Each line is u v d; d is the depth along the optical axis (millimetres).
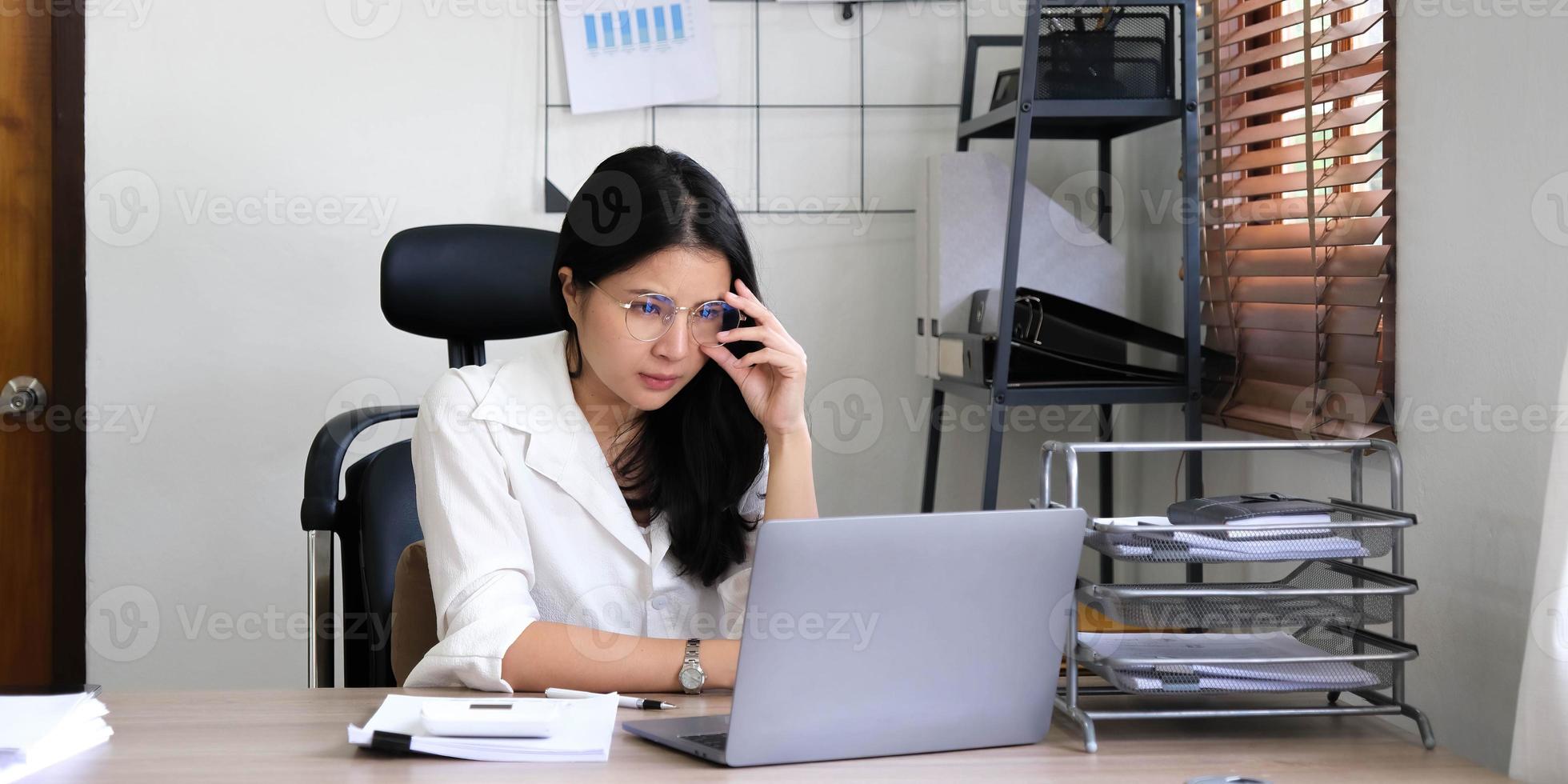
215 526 2393
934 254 2314
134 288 2350
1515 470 1340
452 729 966
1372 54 1623
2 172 2334
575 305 1255
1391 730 1084
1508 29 1354
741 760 933
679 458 1347
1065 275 2295
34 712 967
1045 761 974
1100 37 2088
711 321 1230
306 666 2398
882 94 2477
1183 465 2246
